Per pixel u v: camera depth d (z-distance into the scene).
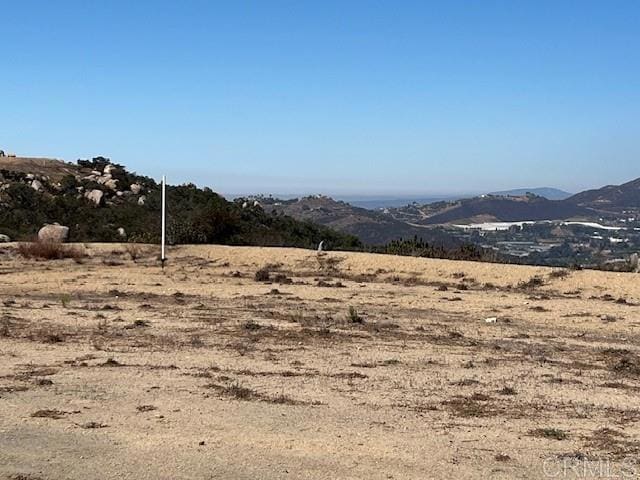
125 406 9.64
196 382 11.20
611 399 10.80
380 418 9.39
